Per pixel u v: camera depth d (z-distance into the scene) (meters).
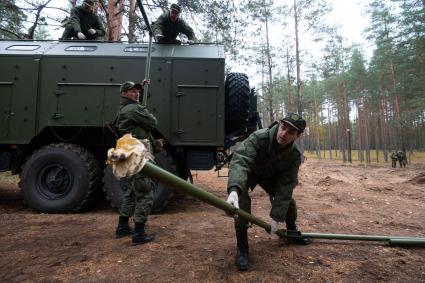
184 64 4.88
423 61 22.22
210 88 4.86
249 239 3.25
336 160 37.06
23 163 5.18
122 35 10.09
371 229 3.77
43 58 4.88
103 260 2.63
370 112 38.81
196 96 4.85
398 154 23.72
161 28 5.40
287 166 2.63
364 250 2.93
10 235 3.42
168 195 4.64
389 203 5.60
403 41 21.66
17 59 4.87
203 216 4.43
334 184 8.43
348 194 6.48
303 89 39.88
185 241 3.17
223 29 10.80
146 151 1.65
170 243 3.10
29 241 3.19
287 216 3.05
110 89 4.84
